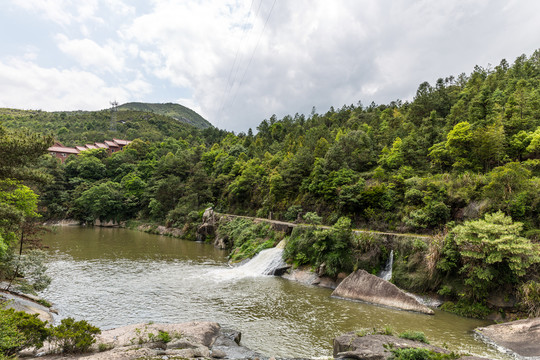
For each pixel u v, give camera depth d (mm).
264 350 18453
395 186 43281
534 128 43125
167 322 22672
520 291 23016
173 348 16422
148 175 111125
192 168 101812
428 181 39469
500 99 59031
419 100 77375
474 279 25172
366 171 55219
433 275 28000
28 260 25812
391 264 32250
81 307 25656
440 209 34469
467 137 42000
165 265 43406
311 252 37469
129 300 27797
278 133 121875
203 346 16875
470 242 25641
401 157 51469
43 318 20969
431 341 19547
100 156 128000
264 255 43406
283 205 58656
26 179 25031
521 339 18766
